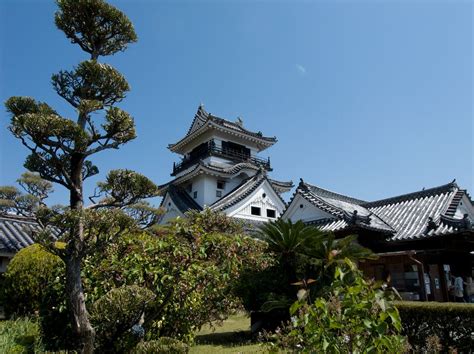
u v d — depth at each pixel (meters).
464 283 12.48
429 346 5.34
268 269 9.50
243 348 7.22
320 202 16.00
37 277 8.66
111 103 6.49
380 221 15.09
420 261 11.77
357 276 2.94
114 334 5.64
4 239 12.70
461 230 11.06
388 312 2.76
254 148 32.50
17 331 6.20
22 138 5.25
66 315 6.00
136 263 6.37
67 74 6.11
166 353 5.04
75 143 5.39
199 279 6.52
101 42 6.68
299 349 3.31
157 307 6.21
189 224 7.39
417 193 16.70
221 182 28.55
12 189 20.88
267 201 26.20
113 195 5.88
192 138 31.33
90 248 5.35
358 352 2.77
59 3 6.20
